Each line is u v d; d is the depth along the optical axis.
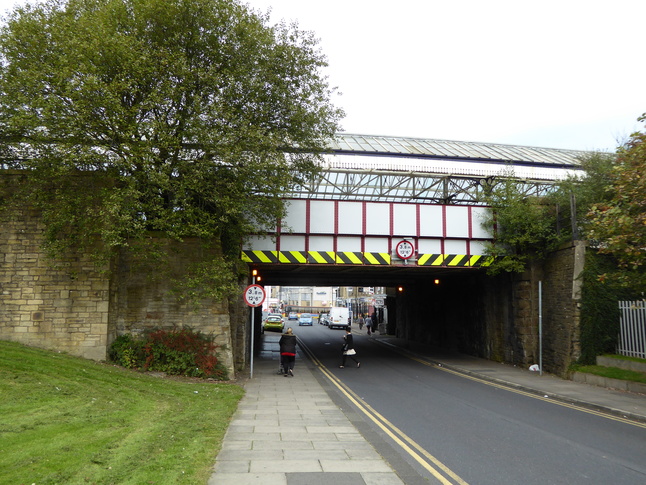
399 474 5.81
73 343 13.87
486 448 7.51
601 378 14.95
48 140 12.67
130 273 15.13
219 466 5.91
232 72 14.31
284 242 18.80
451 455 7.02
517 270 19.09
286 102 15.48
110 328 14.36
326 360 23.16
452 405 11.59
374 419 9.57
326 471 5.82
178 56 13.34
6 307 13.76
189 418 8.42
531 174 26.25
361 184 29.09
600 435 8.69
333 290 122.81
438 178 27.81
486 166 26.89
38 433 6.82
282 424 8.68
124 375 12.52
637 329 15.33
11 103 12.70
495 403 12.06
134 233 13.15
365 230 19.14
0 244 13.91
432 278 28.28
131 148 12.41
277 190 15.09
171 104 13.52
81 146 12.69
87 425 7.47
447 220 19.75
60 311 13.92
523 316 19.84
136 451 6.10
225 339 15.14
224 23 14.20
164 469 5.47
